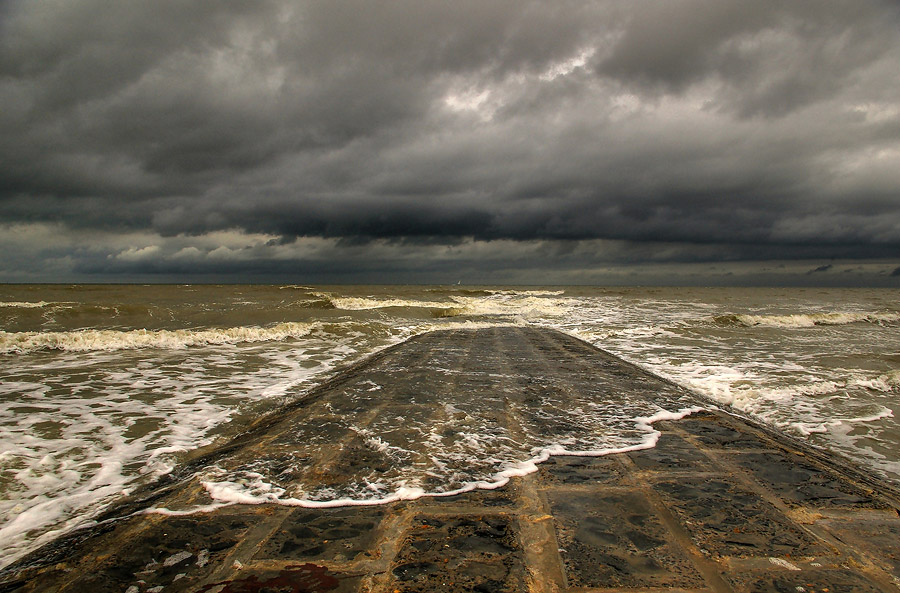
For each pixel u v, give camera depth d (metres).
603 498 3.14
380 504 3.09
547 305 28.44
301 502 3.14
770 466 3.75
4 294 34.12
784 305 32.34
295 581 2.23
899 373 7.40
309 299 29.88
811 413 5.71
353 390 6.59
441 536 2.65
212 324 15.17
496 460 3.89
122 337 10.88
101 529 2.83
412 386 6.84
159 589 2.20
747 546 2.51
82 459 4.12
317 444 4.33
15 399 6.25
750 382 7.30
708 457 3.96
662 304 31.70
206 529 2.79
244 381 7.48
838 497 3.16
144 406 5.93
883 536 2.63
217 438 4.74
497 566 2.33
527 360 9.22
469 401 5.94
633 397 6.15
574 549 2.49
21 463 4.00
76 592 2.19
